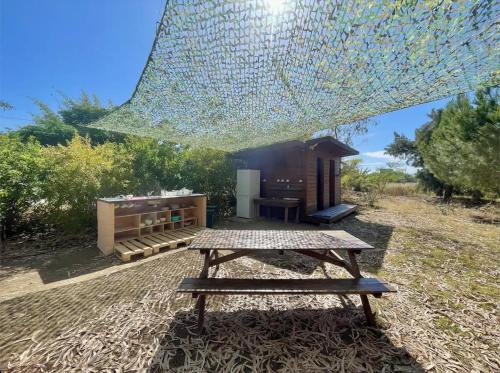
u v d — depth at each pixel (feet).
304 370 5.08
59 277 10.07
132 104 10.34
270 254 12.64
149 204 16.14
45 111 44.01
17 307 7.39
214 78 7.63
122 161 18.11
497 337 6.17
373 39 5.44
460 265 11.28
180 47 6.01
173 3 4.68
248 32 5.34
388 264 11.39
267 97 9.05
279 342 5.93
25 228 16.33
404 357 5.46
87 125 14.76
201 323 6.24
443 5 4.43
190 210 18.86
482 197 33.40
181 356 5.45
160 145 22.39
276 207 24.56
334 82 7.55
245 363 5.27
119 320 6.75
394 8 4.57
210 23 5.12
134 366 5.15
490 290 8.77
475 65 6.46
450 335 6.24
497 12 4.44
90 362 5.24
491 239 15.97
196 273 10.27
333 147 26.76
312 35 5.34
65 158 15.44
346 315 7.11
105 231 13.10
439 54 5.88
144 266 11.14
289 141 21.56
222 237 8.41
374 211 28.66
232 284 6.49
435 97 8.93
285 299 7.99
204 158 24.23
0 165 14.43
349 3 4.47
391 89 8.11
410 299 8.08
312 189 23.49
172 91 8.82
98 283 9.20
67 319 6.78
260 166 25.75
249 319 6.87
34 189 15.26
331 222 21.18
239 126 14.07
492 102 24.02
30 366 5.12
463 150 25.13
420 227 19.77
